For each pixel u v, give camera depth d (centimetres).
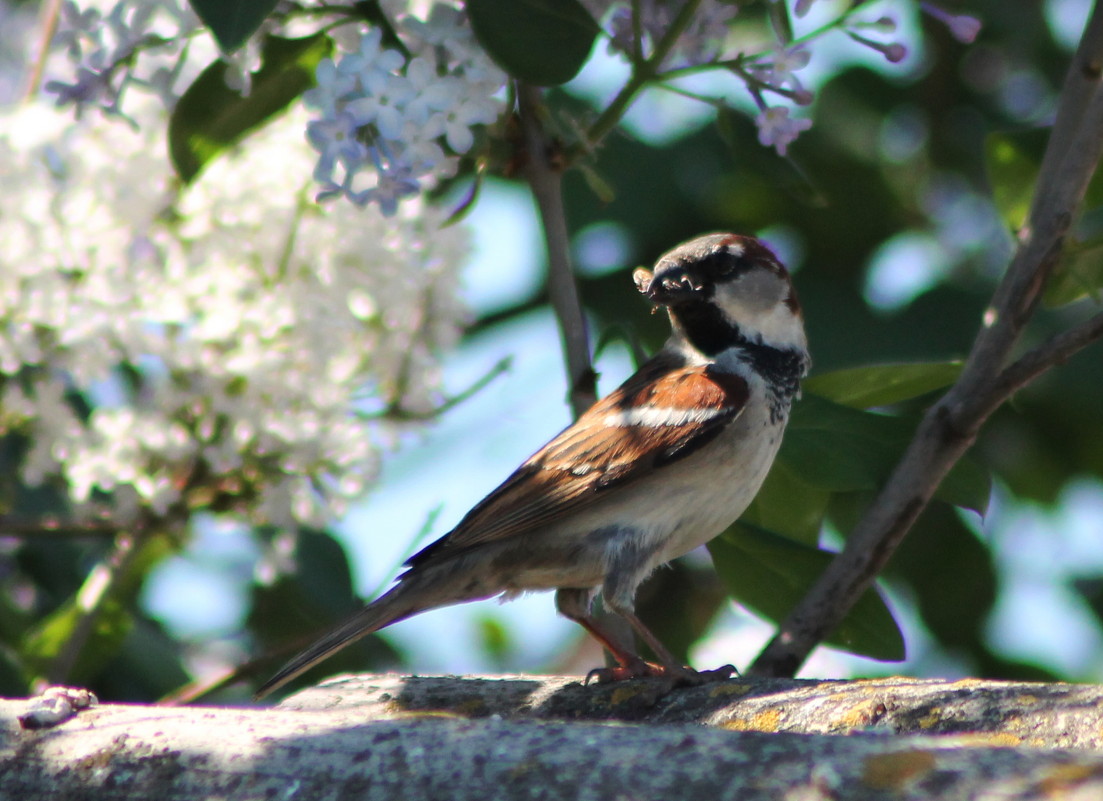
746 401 788
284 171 769
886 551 721
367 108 609
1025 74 1052
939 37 1043
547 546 791
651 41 671
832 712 547
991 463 1019
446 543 794
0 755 477
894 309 981
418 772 427
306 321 761
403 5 665
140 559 912
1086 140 695
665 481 782
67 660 783
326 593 932
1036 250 703
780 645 722
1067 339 676
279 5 664
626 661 761
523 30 618
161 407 768
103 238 753
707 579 1029
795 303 862
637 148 995
